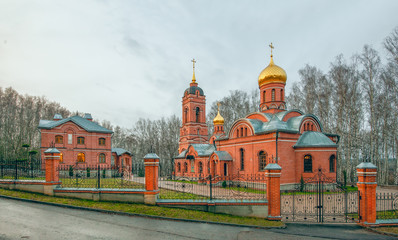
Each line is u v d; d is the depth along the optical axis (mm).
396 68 30828
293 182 27609
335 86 38062
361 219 14625
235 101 58344
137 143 74875
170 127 67125
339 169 38812
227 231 12453
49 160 17438
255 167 29531
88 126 44281
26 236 10195
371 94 33594
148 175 15867
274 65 33281
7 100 58594
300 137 28656
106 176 41312
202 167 37844
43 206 15094
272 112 32562
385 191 27344
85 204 15461
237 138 32531
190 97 48094
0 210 13805
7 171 20875
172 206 15438
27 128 55188
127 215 14094
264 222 14250
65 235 10594
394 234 12945
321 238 12336
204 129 48938
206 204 15375
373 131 37125
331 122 40594
